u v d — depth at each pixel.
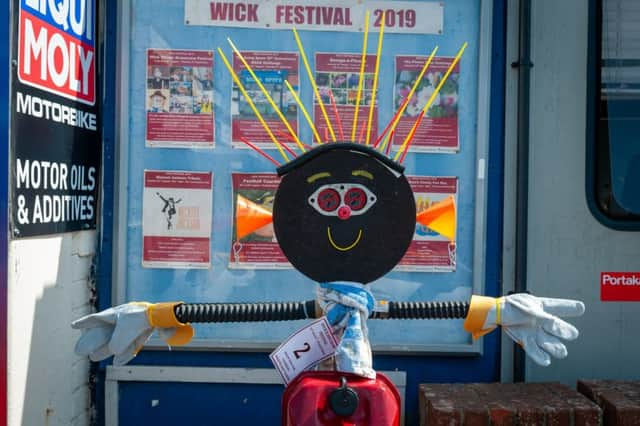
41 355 3.16
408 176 3.74
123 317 2.38
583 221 3.79
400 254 2.31
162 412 3.82
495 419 3.21
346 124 3.72
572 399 3.36
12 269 2.85
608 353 3.81
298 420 2.15
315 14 3.71
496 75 3.77
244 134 3.73
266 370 3.79
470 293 3.77
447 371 3.82
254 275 3.75
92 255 3.73
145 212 3.73
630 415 3.19
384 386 2.23
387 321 3.78
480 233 3.73
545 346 2.37
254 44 3.72
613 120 3.78
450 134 3.74
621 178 3.79
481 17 3.70
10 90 2.77
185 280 3.75
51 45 3.14
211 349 3.76
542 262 3.80
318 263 2.31
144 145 3.73
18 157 2.86
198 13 3.71
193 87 3.72
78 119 3.45
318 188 2.30
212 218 3.74
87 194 3.60
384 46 3.72
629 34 3.75
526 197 3.73
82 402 3.69
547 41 3.77
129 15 3.69
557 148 3.79
